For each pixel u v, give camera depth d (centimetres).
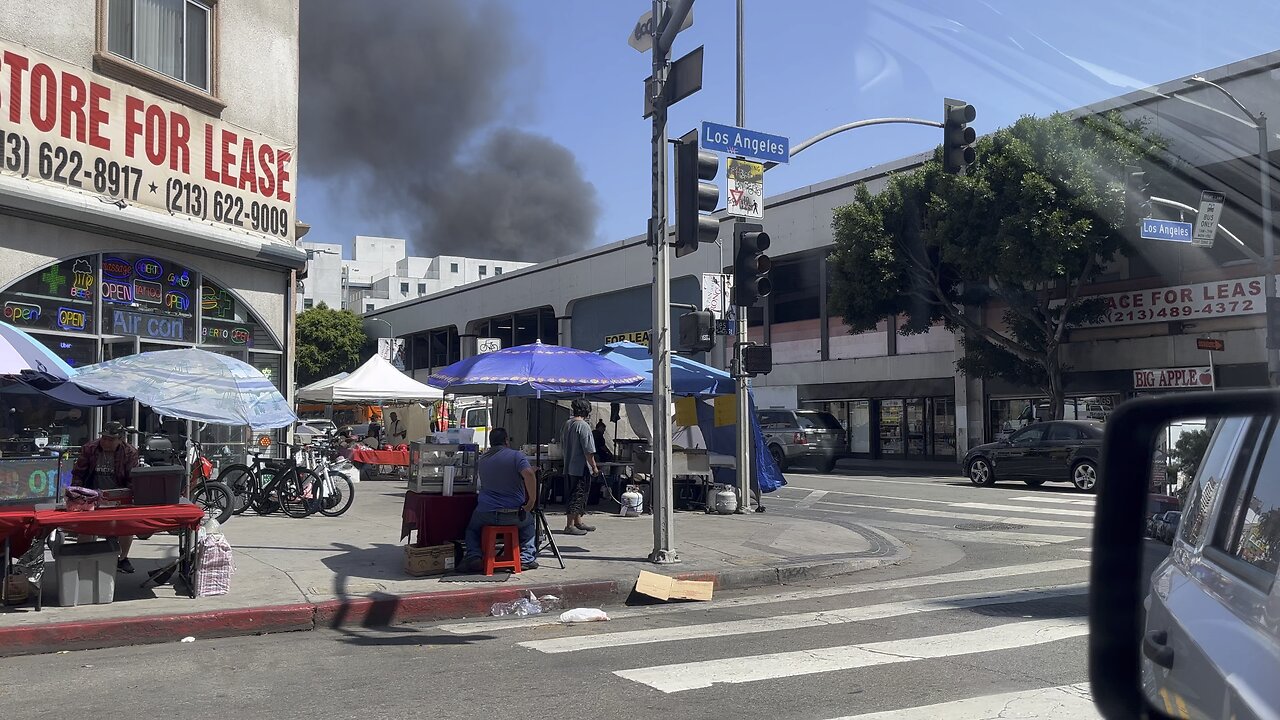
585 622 808
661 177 1023
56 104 1316
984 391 3112
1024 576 1019
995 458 2200
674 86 975
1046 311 2650
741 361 1568
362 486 2066
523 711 525
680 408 1716
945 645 679
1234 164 1988
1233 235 2122
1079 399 2758
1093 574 205
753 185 1310
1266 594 186
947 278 2897
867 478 2550
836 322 3581
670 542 1039
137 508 817
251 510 1501
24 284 1297
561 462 1678
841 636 721
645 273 4231
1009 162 2488
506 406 1998
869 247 2844
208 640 746
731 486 1595
